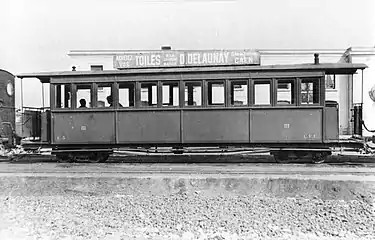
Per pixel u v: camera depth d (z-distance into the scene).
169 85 12.82
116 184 9.81
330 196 8.82
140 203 8.27
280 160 12.94
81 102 13.24
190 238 6.18
